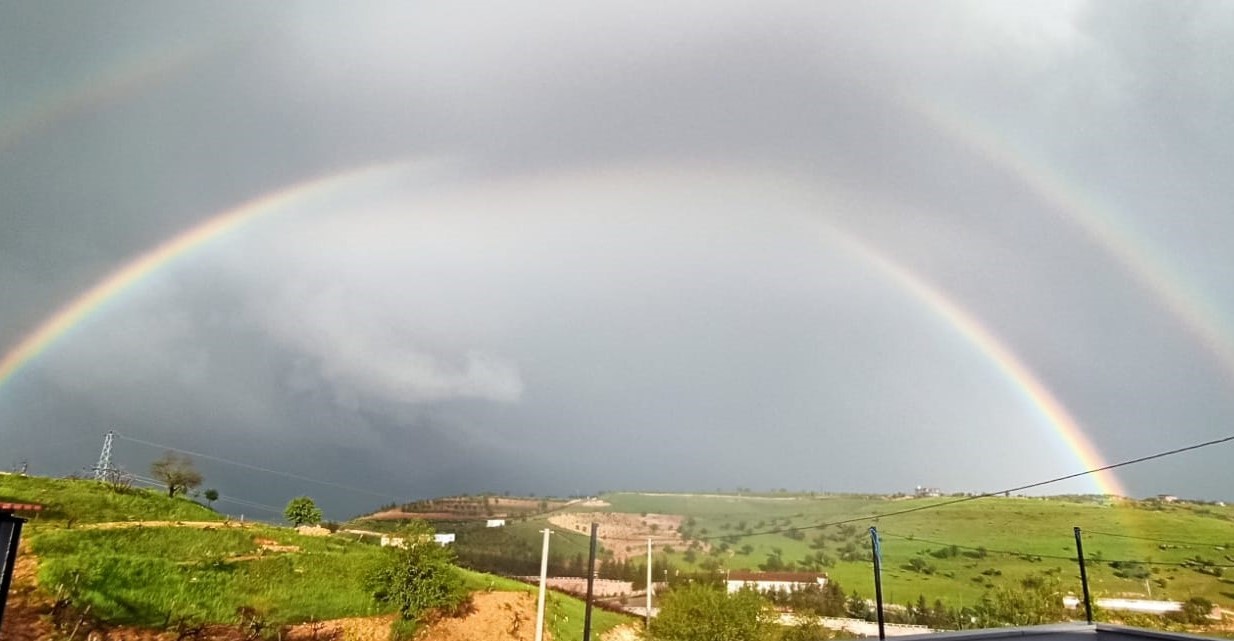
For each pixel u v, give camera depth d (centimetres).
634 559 12419
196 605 3959
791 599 8644
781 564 11681
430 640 4362
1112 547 11488
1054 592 6556
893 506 17250
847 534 14138
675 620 4331
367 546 6216
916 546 12494
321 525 8619
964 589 9394
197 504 7650
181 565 4469
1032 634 2011
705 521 17262
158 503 6838
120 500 6469
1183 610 7094
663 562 12044
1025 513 14688
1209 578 8988
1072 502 16175
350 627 4244
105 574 3950
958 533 13338
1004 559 11144
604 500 19850
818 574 9744
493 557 11881
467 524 15475
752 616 4378
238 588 4391
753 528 16238
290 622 4119
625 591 9394
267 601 4303
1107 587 8619
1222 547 11031
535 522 16000
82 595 3584
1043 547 11762
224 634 3747
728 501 19925
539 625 4081
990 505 15825
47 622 3262
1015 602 6338
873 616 7988
